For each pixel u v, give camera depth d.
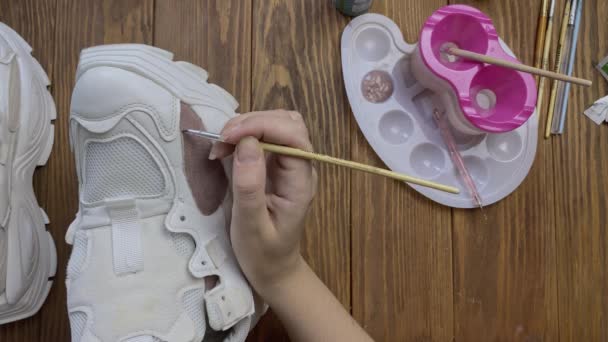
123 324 0.49
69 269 0.53
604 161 0.77
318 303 0.56
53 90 0.70
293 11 0.72
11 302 0.63
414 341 0.74
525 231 0.76
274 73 0.72
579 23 0.76
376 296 0.73
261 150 0.45
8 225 0.61
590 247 0.77
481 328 0.75
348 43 0.72
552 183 0.77
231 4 0.71
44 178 0.69
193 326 0.52
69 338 0.69
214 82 0.71
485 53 0.67
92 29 0.70
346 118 0.73
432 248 0.74
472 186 0.73
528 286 0.76
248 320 0.56
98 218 0.53
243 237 0.50
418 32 0.75
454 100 0.68
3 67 0.61
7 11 0.69
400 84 0.74
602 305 0.77
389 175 0.46
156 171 0.54
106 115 0.53
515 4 0.76
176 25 0.71
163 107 0.54
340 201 0.73
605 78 0.77
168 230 0.53
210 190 0.56
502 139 0.75
